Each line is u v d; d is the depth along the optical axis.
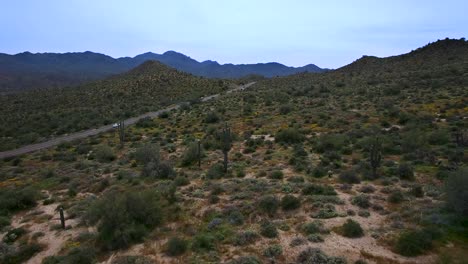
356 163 30.25
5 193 27.95
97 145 51.31
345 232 17.02
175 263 15.66
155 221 20.00
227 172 30.73
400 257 14.57
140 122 65.94
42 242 19.94
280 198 22.25
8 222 23.33
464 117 44.12
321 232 17.33
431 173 25.70
